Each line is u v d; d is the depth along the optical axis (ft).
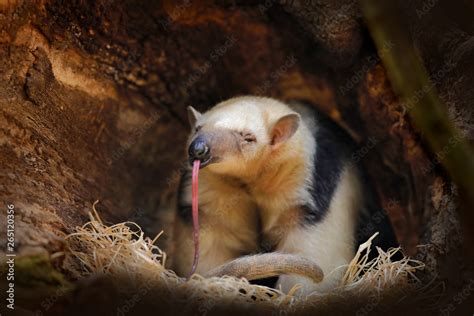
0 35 35.76
